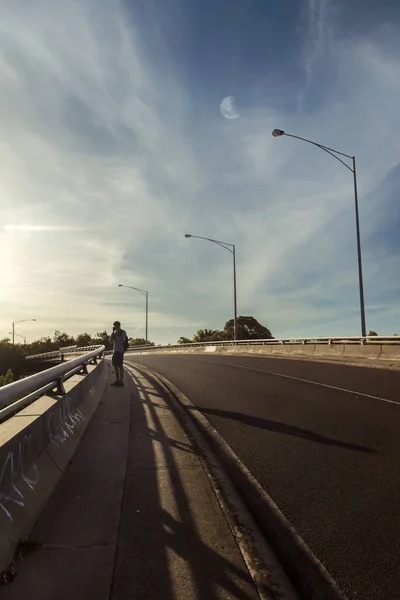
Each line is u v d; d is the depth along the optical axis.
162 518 4.19
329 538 3.98
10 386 4.25
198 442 6.96
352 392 11.32
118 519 4.10
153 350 61.78
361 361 20.78
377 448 6.42
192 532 3.94
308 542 3.92
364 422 7.98
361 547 3.81
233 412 9.48
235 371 18.70
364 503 4.66
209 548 3.67
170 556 3.52
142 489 4.90
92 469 5.41
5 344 65.19
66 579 3.13
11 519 3.56
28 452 4.42
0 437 3.95
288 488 5.14
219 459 6.22
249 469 5.80
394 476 5.33
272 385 13.48
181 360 29.20
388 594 3.17
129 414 8.79
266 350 34.38
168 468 5.60
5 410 4.14
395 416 8.33
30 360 63.62
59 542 3.64
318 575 3.42
